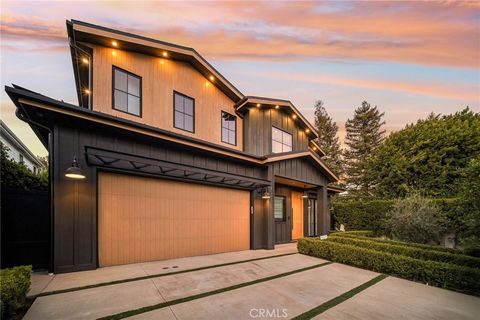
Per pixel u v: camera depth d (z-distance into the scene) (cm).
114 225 528
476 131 1222
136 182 569
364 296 376
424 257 536
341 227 1485
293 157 910
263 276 478
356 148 2614
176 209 637
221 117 928
